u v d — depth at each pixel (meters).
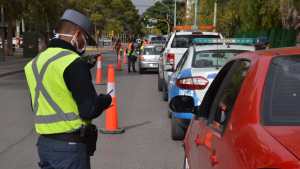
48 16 47.47
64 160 4.09
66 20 4.20
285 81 3.26
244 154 2.93
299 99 3.15
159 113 13.45
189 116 8.99
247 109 3.20
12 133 10.55
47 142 4.11
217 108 4.16
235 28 36.53
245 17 26.30
